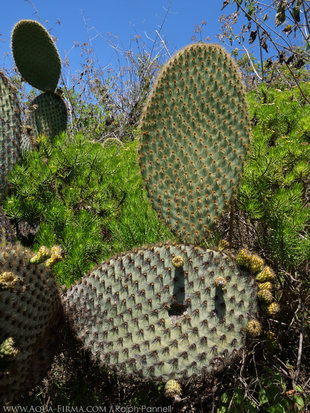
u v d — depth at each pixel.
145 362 0.59
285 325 0.76
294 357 0.78
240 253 0.62
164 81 0.76
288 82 1.74
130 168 1.35
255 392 0.70
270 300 0.60
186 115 0.74
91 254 1.00
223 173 0.71
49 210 1.11
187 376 0.58
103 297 0.66
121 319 0.63
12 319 0.57
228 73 0.74
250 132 0.73
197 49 0.76
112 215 1.16
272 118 1.13
